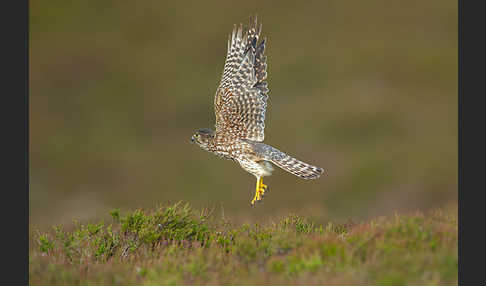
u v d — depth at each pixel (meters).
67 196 35.34
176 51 54.78
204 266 10.58
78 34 57.84
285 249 11.09
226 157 13.58
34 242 12.30
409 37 54.31
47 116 46.16
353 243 10.77
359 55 51.47
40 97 48.53
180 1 61.78
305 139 39.97
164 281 9.93
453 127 40.69
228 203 32.25
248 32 13.65
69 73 51.72
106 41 55.88
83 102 48.03
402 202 32.62
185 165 38.12
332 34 55.03
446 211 12.70
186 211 12.77
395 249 10.24
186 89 49.09
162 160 39.06
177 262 10.71
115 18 59.88
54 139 42.78
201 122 45.22
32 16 59.56
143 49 55.47
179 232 12.20
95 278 10.57
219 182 35.84
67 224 17.34
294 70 49.50
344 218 26.08
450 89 46.50
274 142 39.94
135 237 12.28
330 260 10.17
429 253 9.98
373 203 32.50
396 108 43.38
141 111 46.62
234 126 13.27
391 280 9.08
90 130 44.28
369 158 36.88
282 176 34.41
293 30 56.12
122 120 45.53
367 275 9.45
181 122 44.91
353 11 58.78
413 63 50.16
